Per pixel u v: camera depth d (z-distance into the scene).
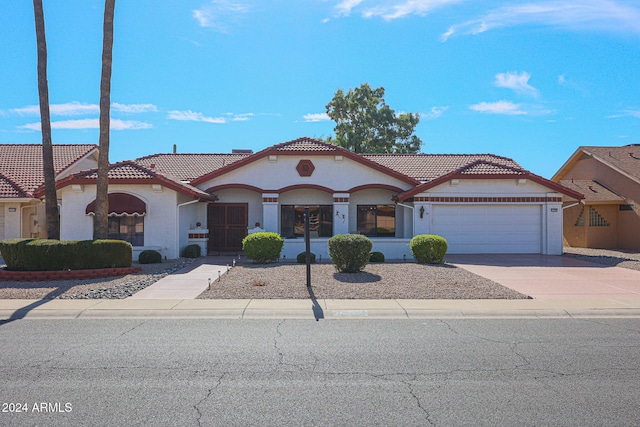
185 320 9.43
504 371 6.30
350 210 23.20
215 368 6.39
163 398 5.34
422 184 21.48
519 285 13.38
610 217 26.62
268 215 21.98
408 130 45.00
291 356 6.95
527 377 6.06
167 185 19.55
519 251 22.02
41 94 16.48
